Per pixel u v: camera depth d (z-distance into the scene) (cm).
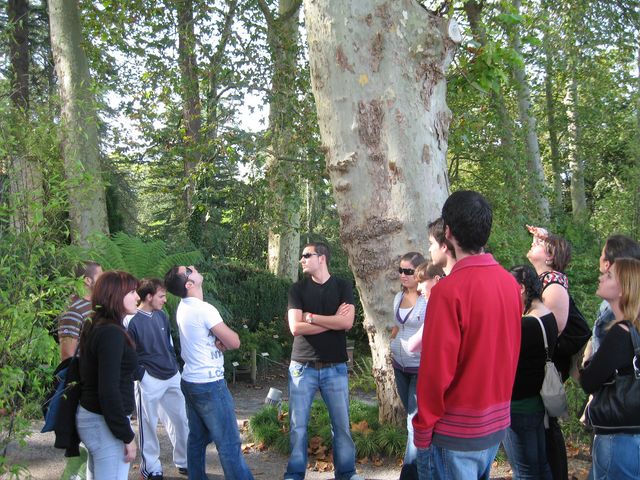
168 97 1280
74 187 347
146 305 523
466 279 262
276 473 549
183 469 544
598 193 2261
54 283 310
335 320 477
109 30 1269
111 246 915
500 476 514
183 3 1323
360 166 543
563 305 385
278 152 1224
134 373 353
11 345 297
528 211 1360
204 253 1280
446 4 595
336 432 488
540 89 1856
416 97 537
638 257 388
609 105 1853
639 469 296
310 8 550
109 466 340
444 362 255
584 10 1606
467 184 1532
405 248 541
